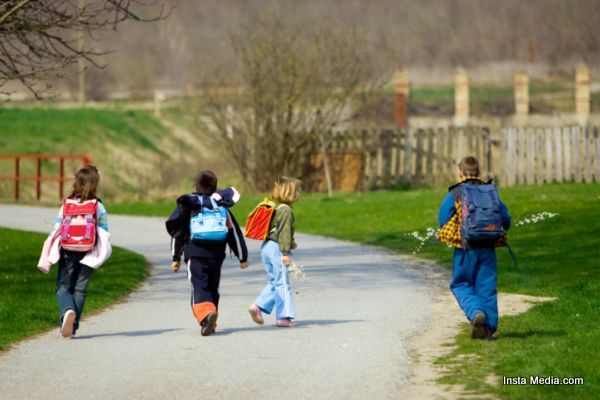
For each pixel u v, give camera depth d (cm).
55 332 3509
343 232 7562
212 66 11569
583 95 15150
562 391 2483
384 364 2859
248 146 11569
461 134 10900
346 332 3406
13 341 3306
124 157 17675
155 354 3036
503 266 5116
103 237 3338
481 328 3139
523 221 6550
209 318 3319
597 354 2852
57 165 16075
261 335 3362
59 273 3366
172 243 3394
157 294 4584
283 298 3506
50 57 4922
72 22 4788
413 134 11094
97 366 2866
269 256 3522
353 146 11388
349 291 4503
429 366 2838
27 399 2470
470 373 2727
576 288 4275
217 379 2672
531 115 16350
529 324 3462
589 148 10462
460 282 3209
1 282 4894
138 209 10294
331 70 11212
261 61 11256
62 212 3341
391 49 12112
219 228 3381
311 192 11550
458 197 3158
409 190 10881
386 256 5975
